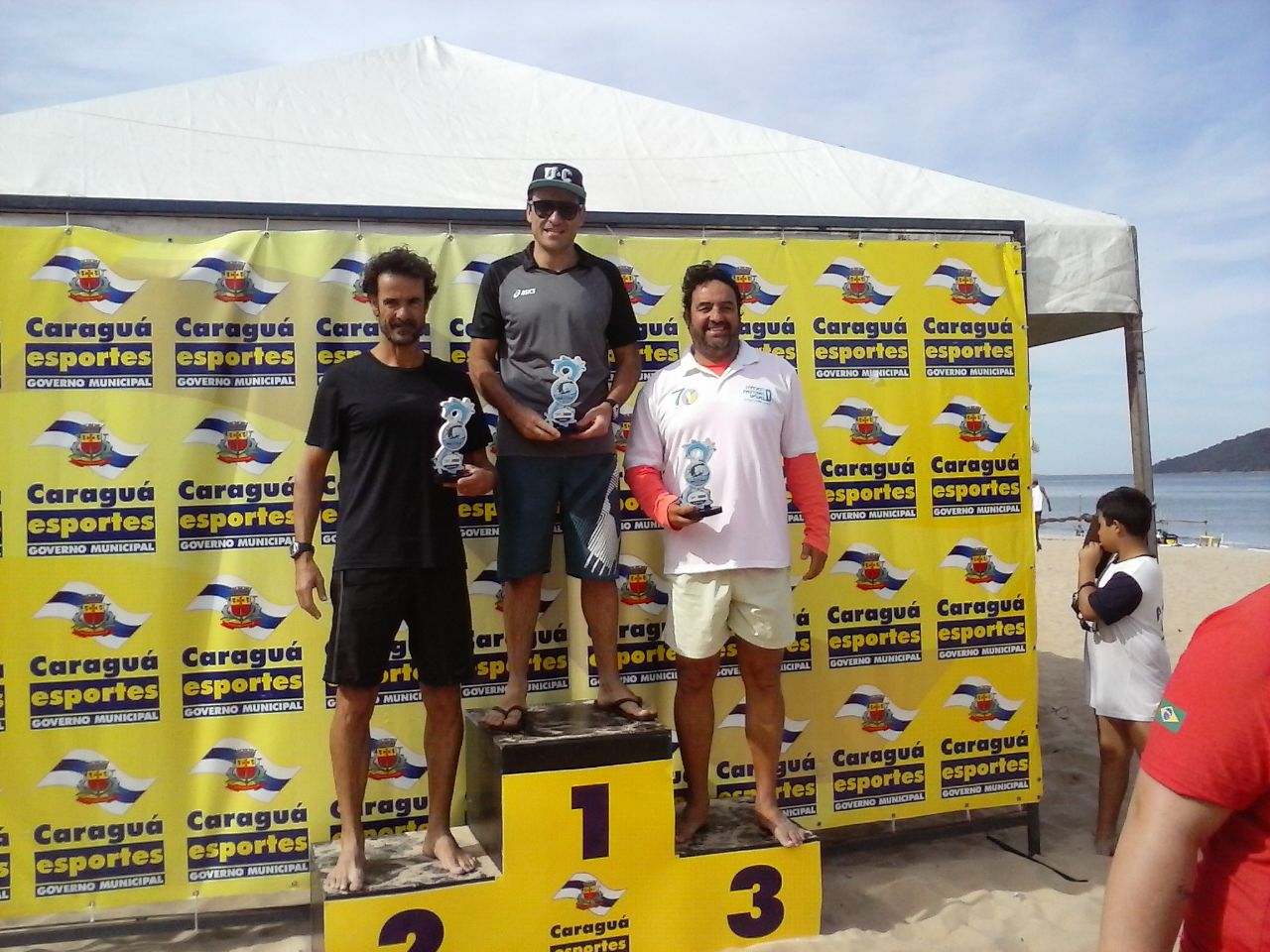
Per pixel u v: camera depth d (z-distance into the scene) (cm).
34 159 430
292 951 353
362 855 320
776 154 529
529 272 354
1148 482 475
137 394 365
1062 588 1292
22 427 356
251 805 370
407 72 562
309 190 443
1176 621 1034
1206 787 124
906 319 434
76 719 359
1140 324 478
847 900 390
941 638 436
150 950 356
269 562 373
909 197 503
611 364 395
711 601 345
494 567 391
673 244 412
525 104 546
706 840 349
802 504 367
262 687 371
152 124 467
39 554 357
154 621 364
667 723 408
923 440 435
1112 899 127
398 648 383
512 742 320
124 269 364
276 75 526
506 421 354
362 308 382
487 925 315
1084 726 638
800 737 421
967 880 412
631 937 329
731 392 354
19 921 354
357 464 323
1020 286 448
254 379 374
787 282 423
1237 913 127
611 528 357
